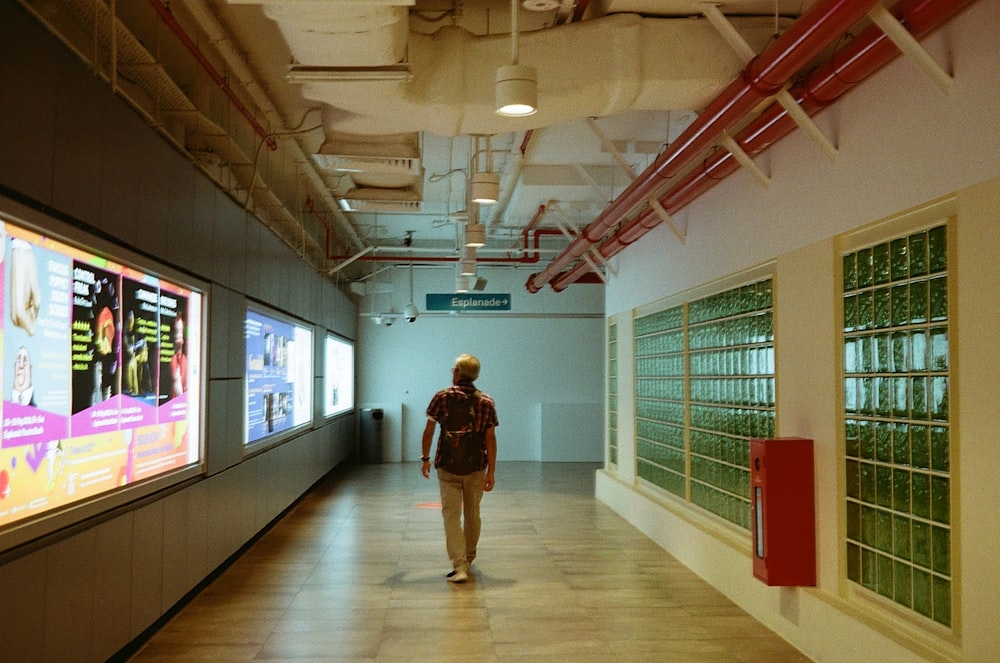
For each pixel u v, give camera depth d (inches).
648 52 195.8
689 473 307.0
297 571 277.1
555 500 452.4
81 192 152.9
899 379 162.7
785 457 197.0
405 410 680.4
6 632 124.4
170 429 217.8
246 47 255.9
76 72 150.7
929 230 152.9
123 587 175.9
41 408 143.6
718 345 273.3
